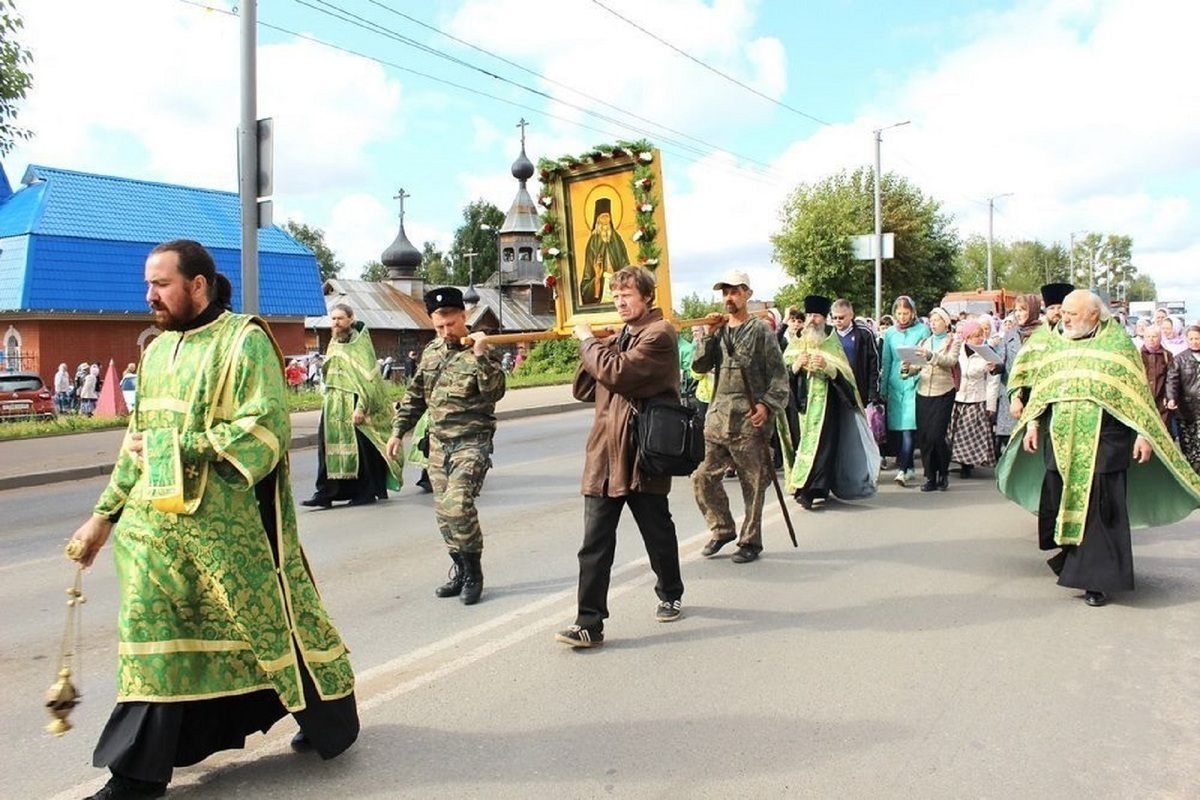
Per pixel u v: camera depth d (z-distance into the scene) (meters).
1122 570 5.68
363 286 55.88
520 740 3.95
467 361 6.11
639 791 3.51
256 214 14.07
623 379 4.85
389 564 7.13
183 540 3.29
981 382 10.34
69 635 3.44
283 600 3.45
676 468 4.93
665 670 4.72
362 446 9.65
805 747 3.85
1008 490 6.83
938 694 4.38
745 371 6.72
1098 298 6.02
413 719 4.17
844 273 40.56
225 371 3.37
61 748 4.02
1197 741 3.89
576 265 6.11
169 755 3.28
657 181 5.73
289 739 3.98
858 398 8.93
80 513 10.22
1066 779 3.58
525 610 5.83
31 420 21.25
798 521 8.34
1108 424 5.78
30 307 29.48
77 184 32.31
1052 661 4.80
